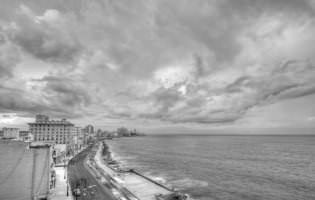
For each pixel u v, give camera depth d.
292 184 72.62
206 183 72.75
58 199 43.91
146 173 90.50
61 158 107.00
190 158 142.50
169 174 88.56
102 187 55.34
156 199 49.28
